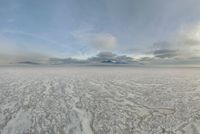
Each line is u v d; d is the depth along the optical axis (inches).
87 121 126.6
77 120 128.6
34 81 343.9
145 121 126.2
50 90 243.3
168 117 133.7
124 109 155.9
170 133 106.0
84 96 207.5
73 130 111.1
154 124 120.3
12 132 106.5
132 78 426.0
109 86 285.3
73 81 355.9
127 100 188.2
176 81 356.8
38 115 137.9
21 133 105.7
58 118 132.2
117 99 192.9
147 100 187.6
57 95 210.8
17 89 245.0
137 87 274.8
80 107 161.8
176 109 153.9
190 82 338.3
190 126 115.7
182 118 131.1
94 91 239.8
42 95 209.0
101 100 188.2
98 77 453.7
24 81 339.6
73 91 238.5
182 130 109.8
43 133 106.5
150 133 106.7
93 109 155.8
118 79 400.2
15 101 178.2
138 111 149.7
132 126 117.3
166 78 425.7
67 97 201.3
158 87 274.1
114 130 111.3
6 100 181.5
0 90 235.6
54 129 112.3
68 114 141.6
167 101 182.4
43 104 169.6
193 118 130.7
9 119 127.6
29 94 213.3
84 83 323.9
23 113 141.7
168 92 230.8
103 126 117.5
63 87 271.4
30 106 161.8
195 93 223.0
